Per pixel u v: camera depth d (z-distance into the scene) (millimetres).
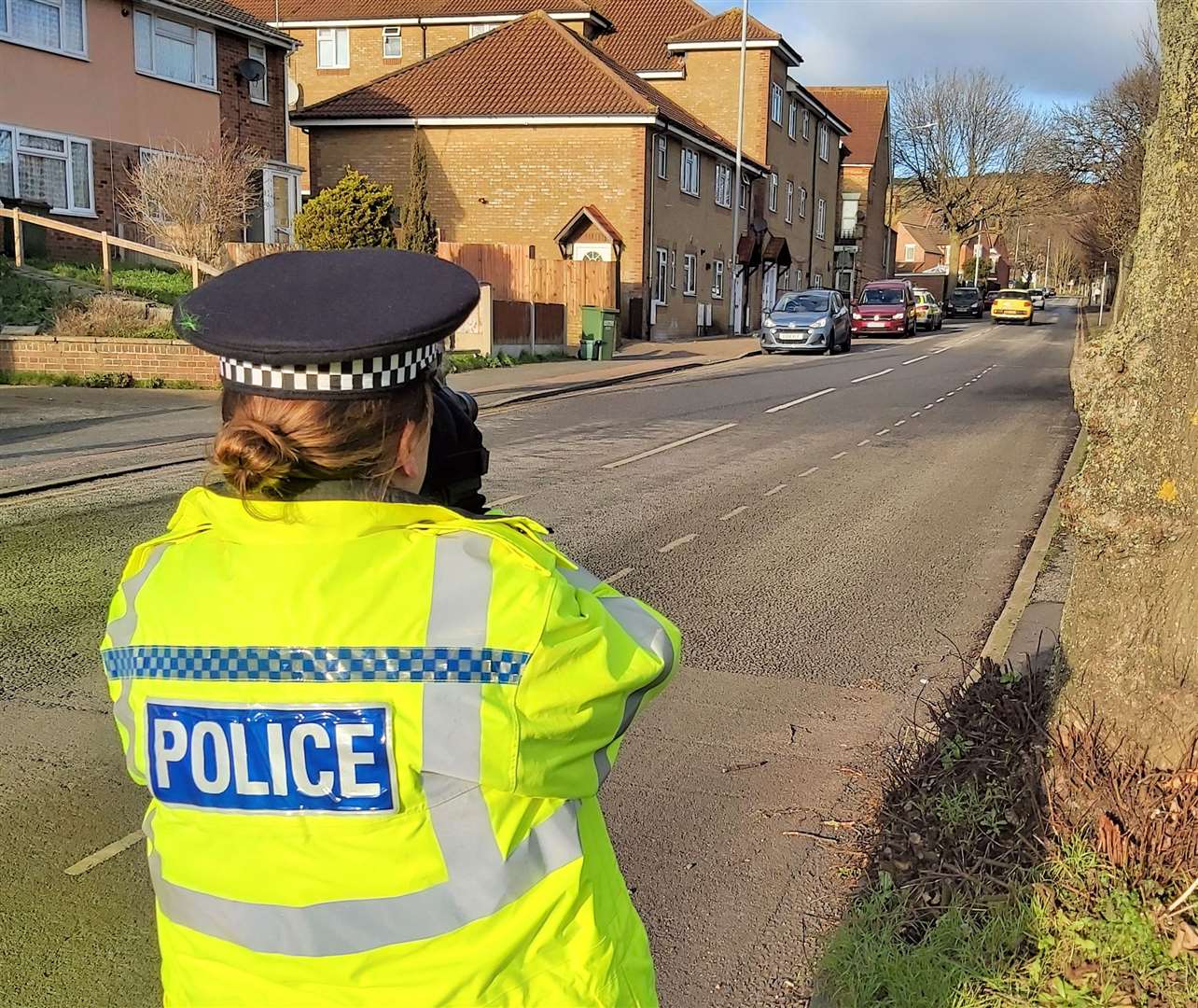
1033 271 119750
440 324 1346
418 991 1318
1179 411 2824
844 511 9188
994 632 5930
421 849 1292
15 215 19625
